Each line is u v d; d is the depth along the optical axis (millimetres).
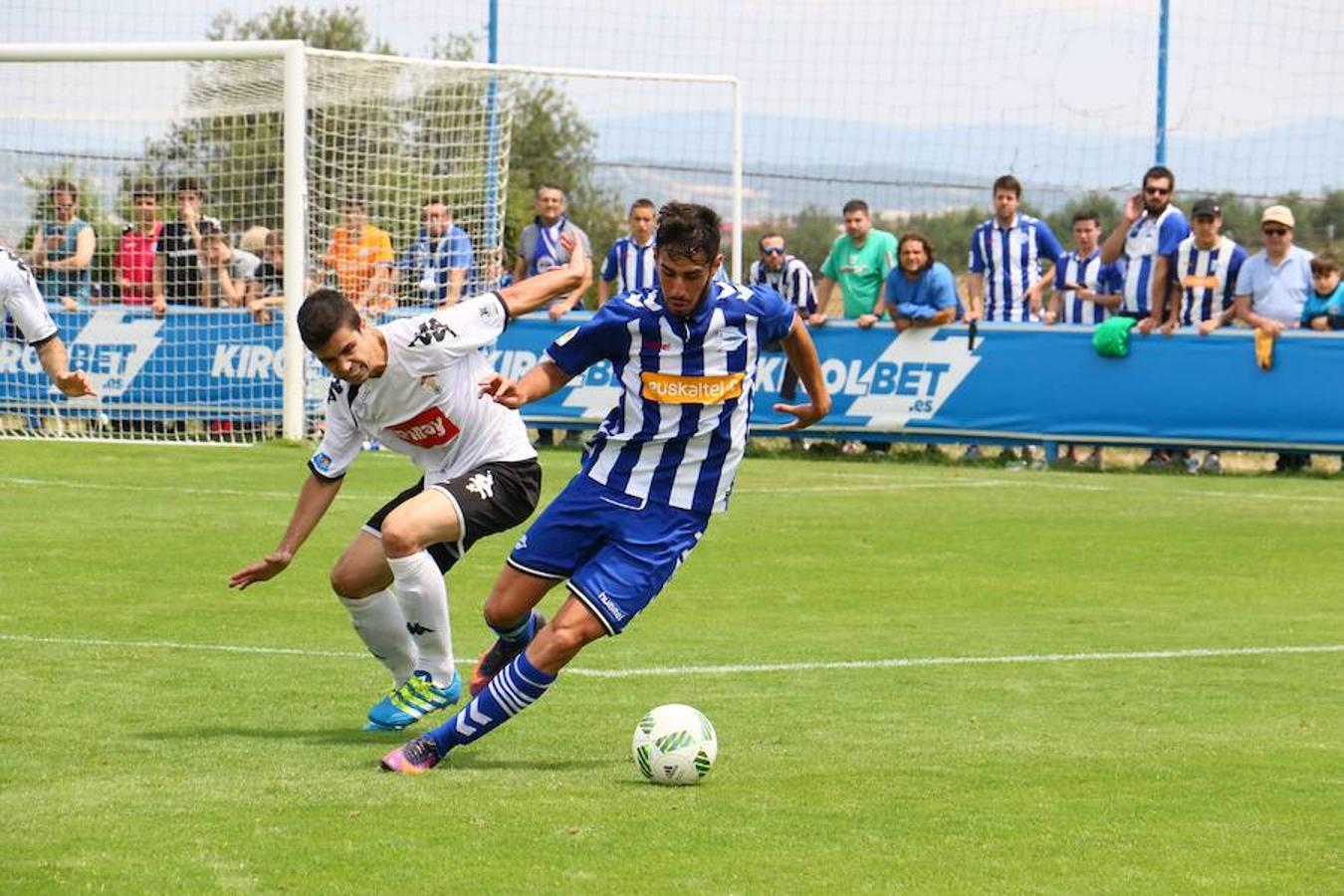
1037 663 20672
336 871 12102
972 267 47406
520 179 65375
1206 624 23422
